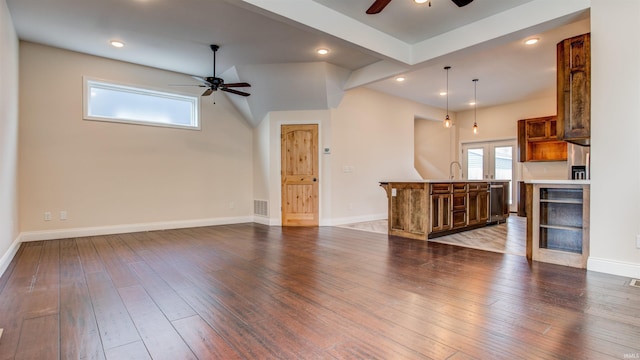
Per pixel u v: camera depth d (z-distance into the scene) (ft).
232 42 14.43
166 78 18.33
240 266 10.82
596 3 9.75
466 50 13.15
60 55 15.40
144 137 17.80
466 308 7.31
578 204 11.02
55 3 11.15
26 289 8.64
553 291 8.34
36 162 14.90
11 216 12.12
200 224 19.70
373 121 22.56
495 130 27.32
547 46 14.79
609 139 9.65
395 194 16.63
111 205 16.83
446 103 26.37
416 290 8.50
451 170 28.09
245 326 6.50
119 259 11.73
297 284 9.00
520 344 5.72
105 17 12.17
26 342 5.89
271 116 20.26
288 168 20.24
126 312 7.20
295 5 10.86
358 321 6.70
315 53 15.76
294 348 5.66
